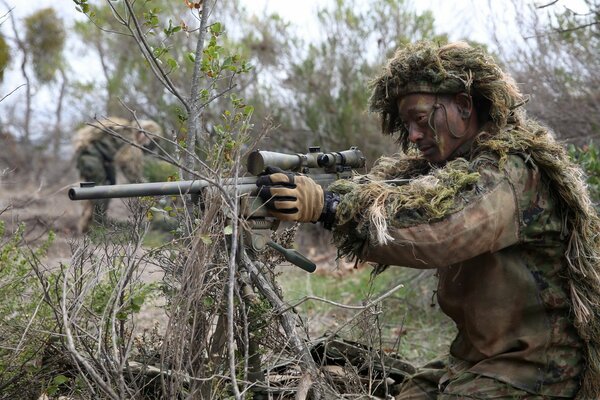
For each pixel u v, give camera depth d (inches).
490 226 122.5
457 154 135.3
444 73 130.7
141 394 130.1
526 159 127.6
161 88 521.0
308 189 125.2
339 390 142.1
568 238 130.9
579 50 346.9
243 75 463.8
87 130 388.2
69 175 631.8
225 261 126.7
